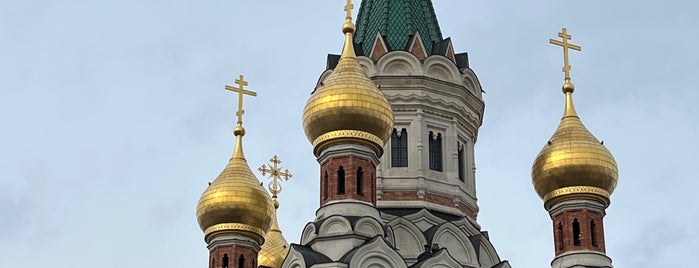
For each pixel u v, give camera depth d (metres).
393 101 65.56
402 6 68.69
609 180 60.88
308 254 55.16
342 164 57.75
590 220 60.28
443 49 67.62
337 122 58.09
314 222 57.03
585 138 61.44
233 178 65.19
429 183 64.00
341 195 57.19
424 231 62.03
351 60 60.28
